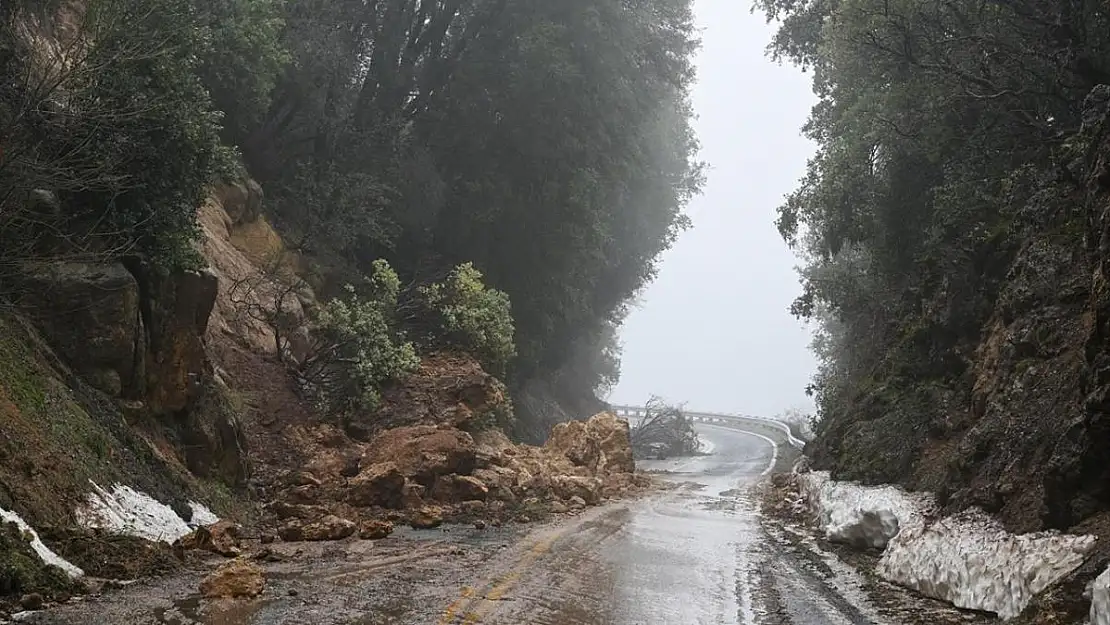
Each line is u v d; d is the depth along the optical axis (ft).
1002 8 61.21
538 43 107.55
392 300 84.12
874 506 48.91
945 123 67.56
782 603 34.83
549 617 30.04
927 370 64.03
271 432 63.41
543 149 113.70
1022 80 60.75
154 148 46.01
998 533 33.73
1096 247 37.24
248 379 66.33
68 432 37.37
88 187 42.39
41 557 29.19
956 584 33.94
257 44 71.61
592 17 112.57
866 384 75.56
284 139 94.68
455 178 113.29
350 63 101.30
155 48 45.85
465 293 92.27
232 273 72.84
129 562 32.53
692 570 41.83
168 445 46.75
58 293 42.32
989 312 57.88
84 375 42.55
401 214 105.09
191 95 48.80
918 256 70.90
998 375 46.50
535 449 89.61
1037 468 34.99
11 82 42.52
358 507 55.11
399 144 103.40
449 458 61.98
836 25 76.64
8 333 38.52
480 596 32.55
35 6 51.06
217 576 30.55
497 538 48.83
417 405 74.69
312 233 88.48
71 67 42.09
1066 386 37.22
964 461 43.14
